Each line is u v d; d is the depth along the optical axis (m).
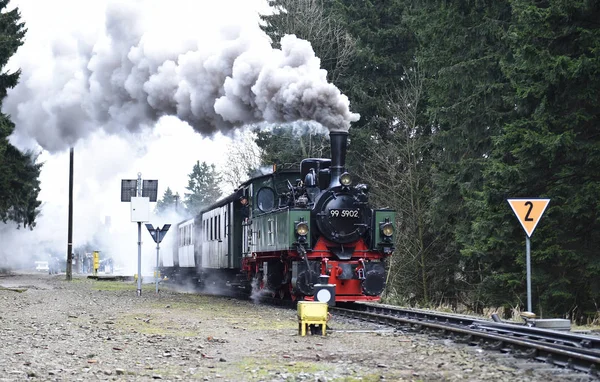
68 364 8.98
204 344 10.70
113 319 14.36
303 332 11.65
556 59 16.02
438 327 11.62
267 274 19.03
